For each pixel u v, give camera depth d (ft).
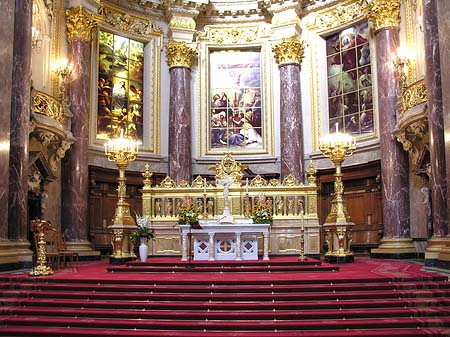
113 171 57.88
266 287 26.86
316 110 61.87
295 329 22.65
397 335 21.75
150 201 45.55
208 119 64.85
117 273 33.35
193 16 63.98
